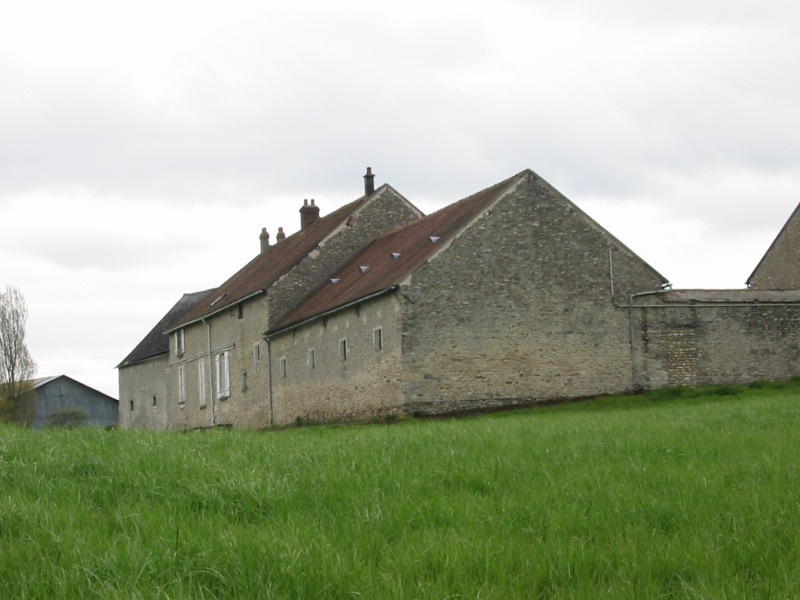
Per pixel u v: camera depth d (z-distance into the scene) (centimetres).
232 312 5291
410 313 3762
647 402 3697
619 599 861
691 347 4084
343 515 1155
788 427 1939
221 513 1170
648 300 4062
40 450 1498
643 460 1510
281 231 6303
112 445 1617
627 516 1117
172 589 860
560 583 914
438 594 860
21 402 7188
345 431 2336
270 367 4838
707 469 1400
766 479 1322
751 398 3425
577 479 1320
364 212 5066
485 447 1675
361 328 4028
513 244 3922
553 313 3938
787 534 1024
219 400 5447
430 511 1154
